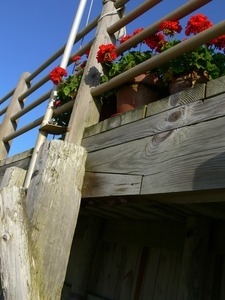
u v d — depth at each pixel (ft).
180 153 3.88
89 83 6.75
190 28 5.56
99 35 7.20
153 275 7.38
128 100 6.31
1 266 4.47
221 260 6.24
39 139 7.20
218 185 3.30
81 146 5.75
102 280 8.80
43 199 4.79
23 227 4.58
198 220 6.48
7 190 4.95
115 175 4.81
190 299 5.96
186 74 5.54
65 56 8.52
